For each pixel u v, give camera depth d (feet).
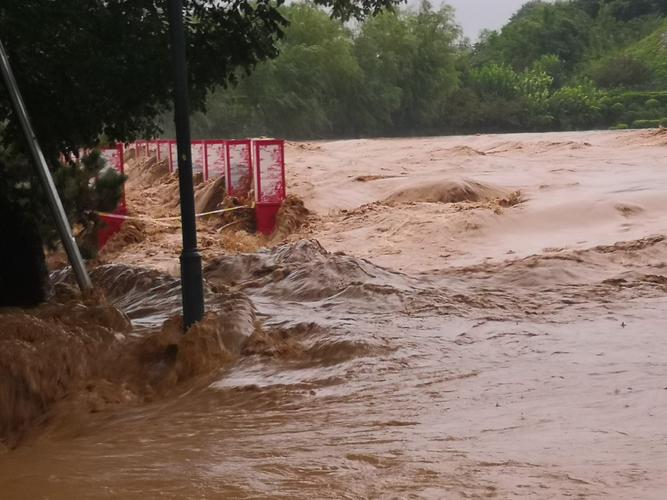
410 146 130.82
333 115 278.87
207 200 76.48
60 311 27.76
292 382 22.07
